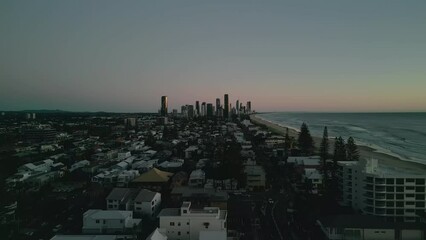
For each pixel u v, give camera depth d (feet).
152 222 263.90
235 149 490.90
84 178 405.59
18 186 354.33
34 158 528.22
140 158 548.72
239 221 272.31
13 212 278.67
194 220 233.14
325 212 287.28
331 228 230.07
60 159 527.81
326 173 381.19
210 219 232.53
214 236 204.74
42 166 452.76
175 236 233.14
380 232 227.40
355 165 301.43
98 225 239.71
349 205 306.96
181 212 235.61
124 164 474.49
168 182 375.04
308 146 622.13
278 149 604.49
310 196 341.82
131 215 252.01
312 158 474.49
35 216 280.51
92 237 211.82
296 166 447.01
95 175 415.03
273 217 283.59
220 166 433.07
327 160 481.87
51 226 262.47
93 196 326.65
